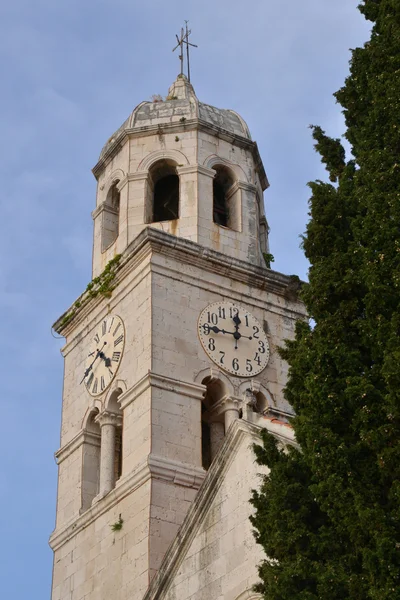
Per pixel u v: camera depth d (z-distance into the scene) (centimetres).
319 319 3462
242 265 5325
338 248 3553
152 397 4809
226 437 3984
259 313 5325
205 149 5647
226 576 3750
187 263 5234
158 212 5734
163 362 4916
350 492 3055
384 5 3916
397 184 3503
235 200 5641
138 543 4538
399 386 3064
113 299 5341
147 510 4556
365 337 3312
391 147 3625
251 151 5812
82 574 4791
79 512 4988
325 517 3181
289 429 3866
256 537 3322
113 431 5056
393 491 2975
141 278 5175
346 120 3931
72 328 5609
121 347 5150
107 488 4906
